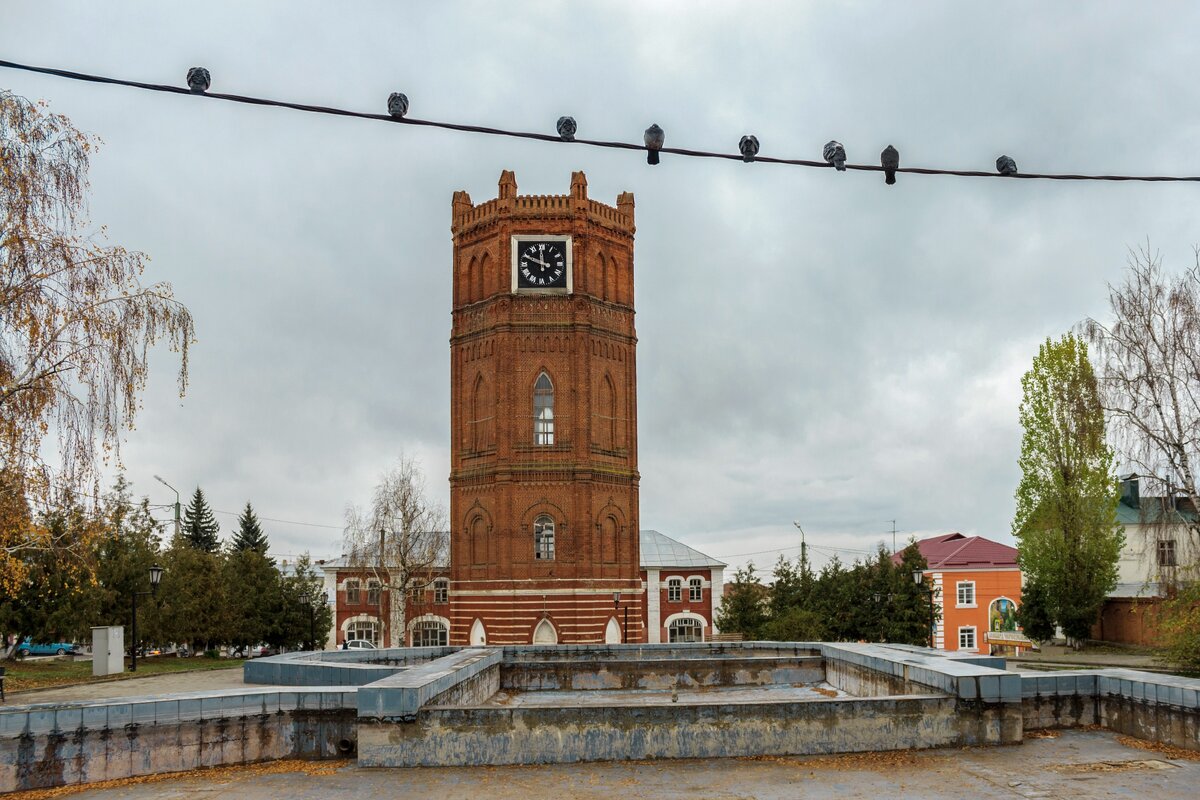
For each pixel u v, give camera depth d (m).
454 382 70.12
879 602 59.81
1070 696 23.03
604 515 67.25
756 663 33.84
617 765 20.02
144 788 18.69
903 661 25.64
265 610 77.19
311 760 21.08
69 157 28.84
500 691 33.06
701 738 20.48
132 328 28.91
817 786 18.11
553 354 67.00
